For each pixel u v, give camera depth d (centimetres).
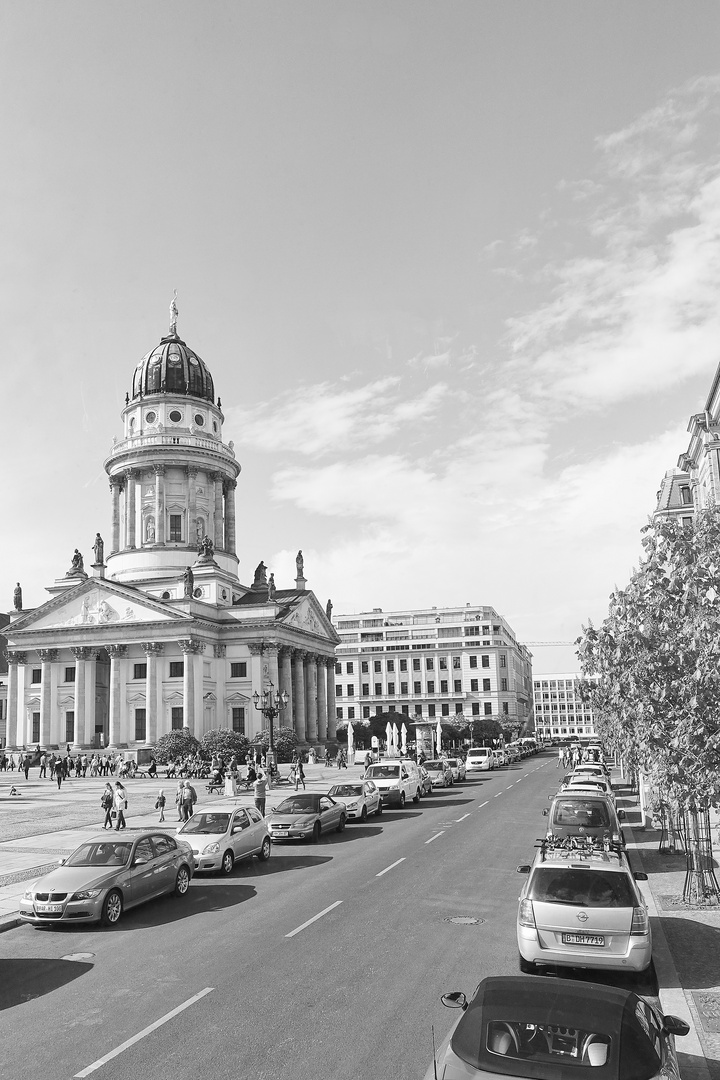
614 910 1298
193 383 11531
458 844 2895
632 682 2009
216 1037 1145
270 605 9969
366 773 4653
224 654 9994
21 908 1856
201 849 2458
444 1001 866
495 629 16750
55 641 9806
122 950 1642
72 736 9738
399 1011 1223
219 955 1562
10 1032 1197
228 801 4922
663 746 1864
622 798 4447
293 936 1678
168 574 10575
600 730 4969
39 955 1634
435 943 1592
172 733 8469
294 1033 1150
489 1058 707
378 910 1891
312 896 2091
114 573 10888
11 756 9769
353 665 16700
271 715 6619
